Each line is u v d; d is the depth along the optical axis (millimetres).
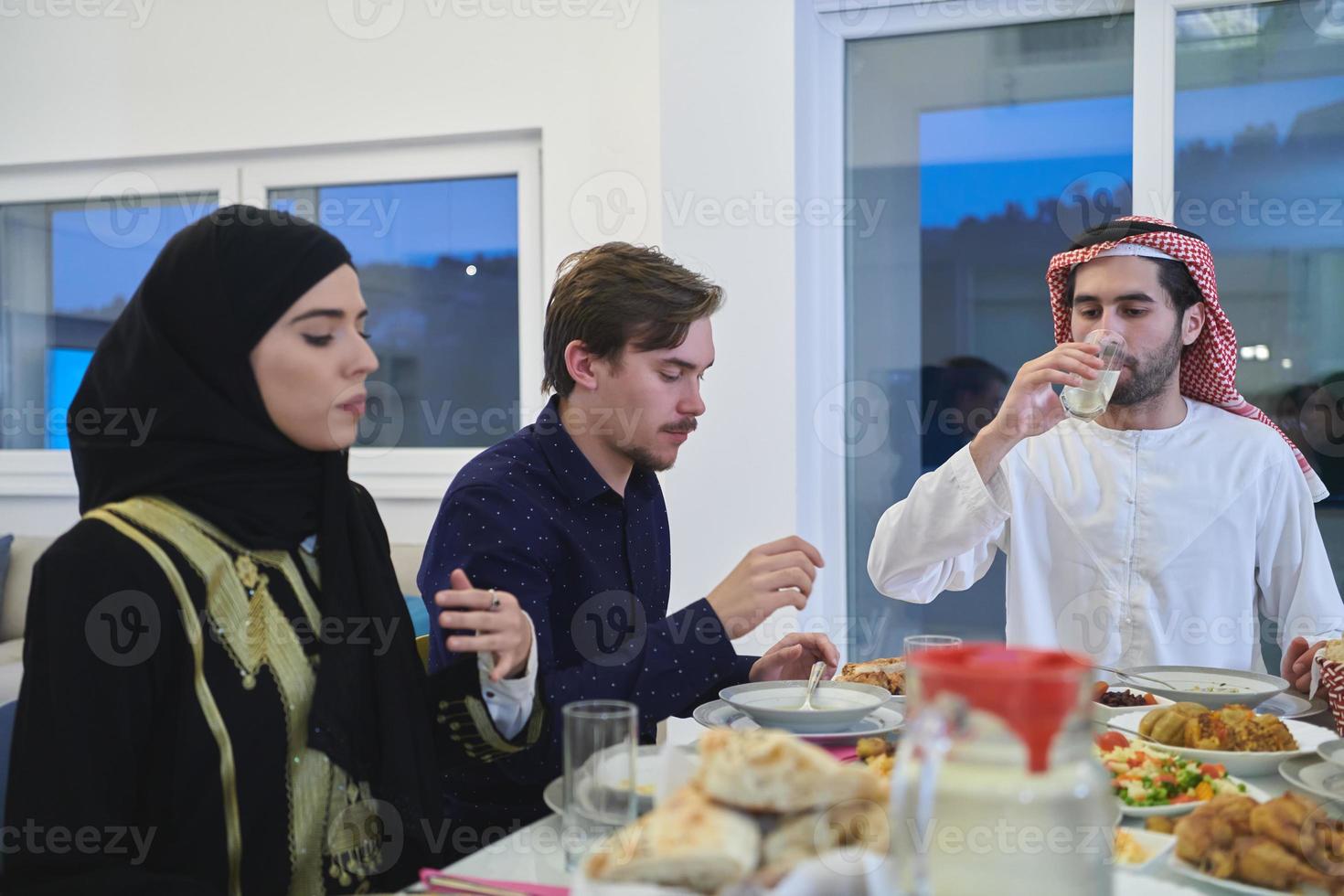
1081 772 608
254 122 3881
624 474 1624
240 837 1128
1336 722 1358
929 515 2035
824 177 3150
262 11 3859
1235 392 2188
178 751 1108
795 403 3082
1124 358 2045
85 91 3990
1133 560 2115
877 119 3141
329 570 1254
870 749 1142
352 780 1208
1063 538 2172
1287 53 2822
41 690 1049
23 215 4121
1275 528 2105
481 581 1421
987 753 604
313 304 1219
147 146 3959
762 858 702
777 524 3092
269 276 1204
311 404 1224
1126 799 1039
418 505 3852
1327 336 2836
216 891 1028
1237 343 2898
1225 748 1203
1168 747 1208
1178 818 1006
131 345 1209
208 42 3904
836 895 650
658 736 1341
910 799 615
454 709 1261
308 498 1275
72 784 1025
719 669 1368
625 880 681
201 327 1196
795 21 3049
